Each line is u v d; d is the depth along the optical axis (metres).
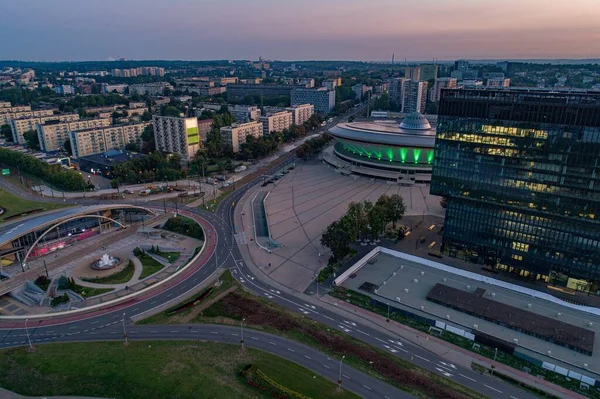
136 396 93.81
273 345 112.00
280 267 155.62
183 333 117.50
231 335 116.38
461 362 105.81
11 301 138.25
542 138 129.75
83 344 112.88
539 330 114.06
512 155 136.88
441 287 137.00
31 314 128.62
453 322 120.00
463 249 157.62
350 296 135.00
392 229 185.38
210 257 164.38
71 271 155.38
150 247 175.50
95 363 104.44
